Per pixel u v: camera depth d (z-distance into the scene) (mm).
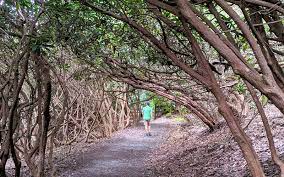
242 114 11094
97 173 10828
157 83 9070
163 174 10094
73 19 5215
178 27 2773
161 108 28922
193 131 17297
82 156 13500
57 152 14336
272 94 1752
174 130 20250
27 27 4715
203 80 2252
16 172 5746
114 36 6777
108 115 19703
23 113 8797
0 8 4871
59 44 6312
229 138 11070
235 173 7789
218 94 2162
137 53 7980
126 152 14461
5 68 7125
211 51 6930
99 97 18203
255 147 8453
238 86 8641
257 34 2162
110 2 4277
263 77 1786
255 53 1851
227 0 2381
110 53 7891
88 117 18234
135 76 8820
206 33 1907
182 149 13000
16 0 4609
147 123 19672
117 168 11500
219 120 14336
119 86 18094
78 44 6363
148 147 15625
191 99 12672
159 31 5938
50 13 4879
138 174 10609
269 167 6727
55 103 13180
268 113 11922
